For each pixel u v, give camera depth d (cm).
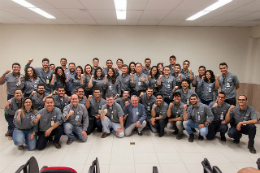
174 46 595
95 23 555
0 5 385
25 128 303
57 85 427
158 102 356
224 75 400
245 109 320
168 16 463
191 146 325
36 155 288
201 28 587
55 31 580
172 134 382
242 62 606
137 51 596
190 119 351
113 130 371
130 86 441
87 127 347
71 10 414
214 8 390
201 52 599
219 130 342
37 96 358
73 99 321
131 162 269
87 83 431
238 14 436
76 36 584
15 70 383
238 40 594
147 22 538
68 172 141
